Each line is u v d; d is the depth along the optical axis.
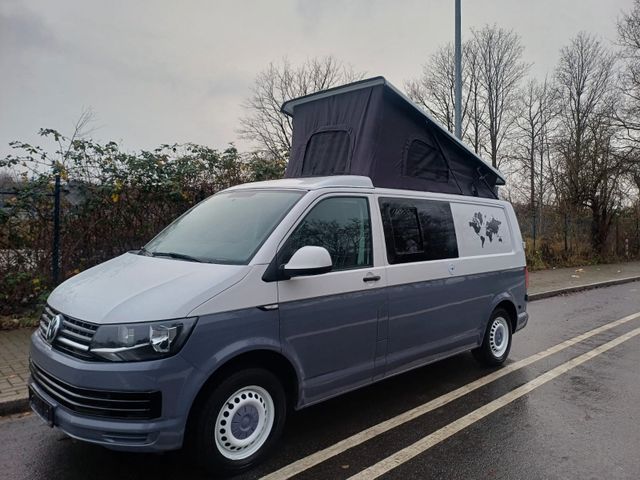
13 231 6.81
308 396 3.51
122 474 3.17
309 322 3.46
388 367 4.14
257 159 9.34
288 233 3.43
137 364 2.71
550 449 3.63
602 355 6.29
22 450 3.49
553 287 12.56
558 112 27.89
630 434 3.91
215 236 3.69
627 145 21.81
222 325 2.97
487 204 5.64
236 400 3.12
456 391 4.86
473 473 3.26
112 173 7.54
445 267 4.72
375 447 3.62
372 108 4.77
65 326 2.99
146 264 3.51
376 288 3.96
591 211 21.88
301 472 3.23
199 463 3.01
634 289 13.48
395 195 4.40
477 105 31.81
